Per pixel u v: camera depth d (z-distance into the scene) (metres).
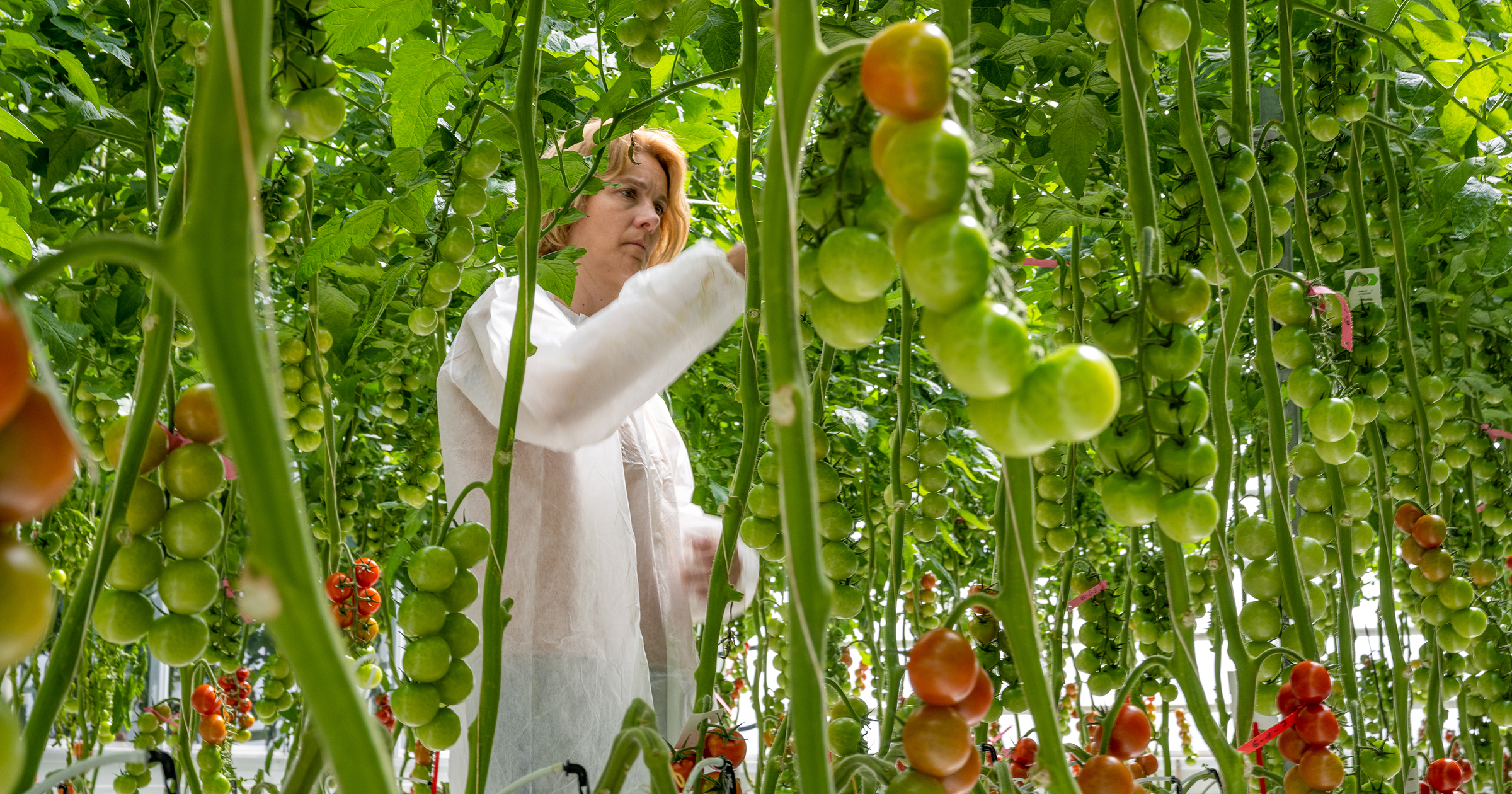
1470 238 2.17
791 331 0.53
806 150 0.67
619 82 1.53
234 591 1.78
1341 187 1.76
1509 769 2.12
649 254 2.16
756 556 2.11
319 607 0.40
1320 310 1.03
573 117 1.77
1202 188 1.01
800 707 0.53
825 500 1.22
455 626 0.93
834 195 0.60
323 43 0.89
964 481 3.54
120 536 0.65
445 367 1.80
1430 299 2.13
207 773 1.68
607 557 1.87
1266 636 1.04
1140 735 0.91
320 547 2.84
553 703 1.78
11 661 0.35
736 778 1.13
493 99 1.52
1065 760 0.65
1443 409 1.83
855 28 1.53
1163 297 0.73
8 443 0.37
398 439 3.10
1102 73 1.50
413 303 2.40
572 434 1.51
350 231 1.59
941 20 0.72
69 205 2.45
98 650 3.28
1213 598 1.47
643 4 1.43
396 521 3.41
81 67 1.77
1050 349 0.62
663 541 2.08
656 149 2.17
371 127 2.23
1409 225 2.12
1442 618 1.35
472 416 1.80
